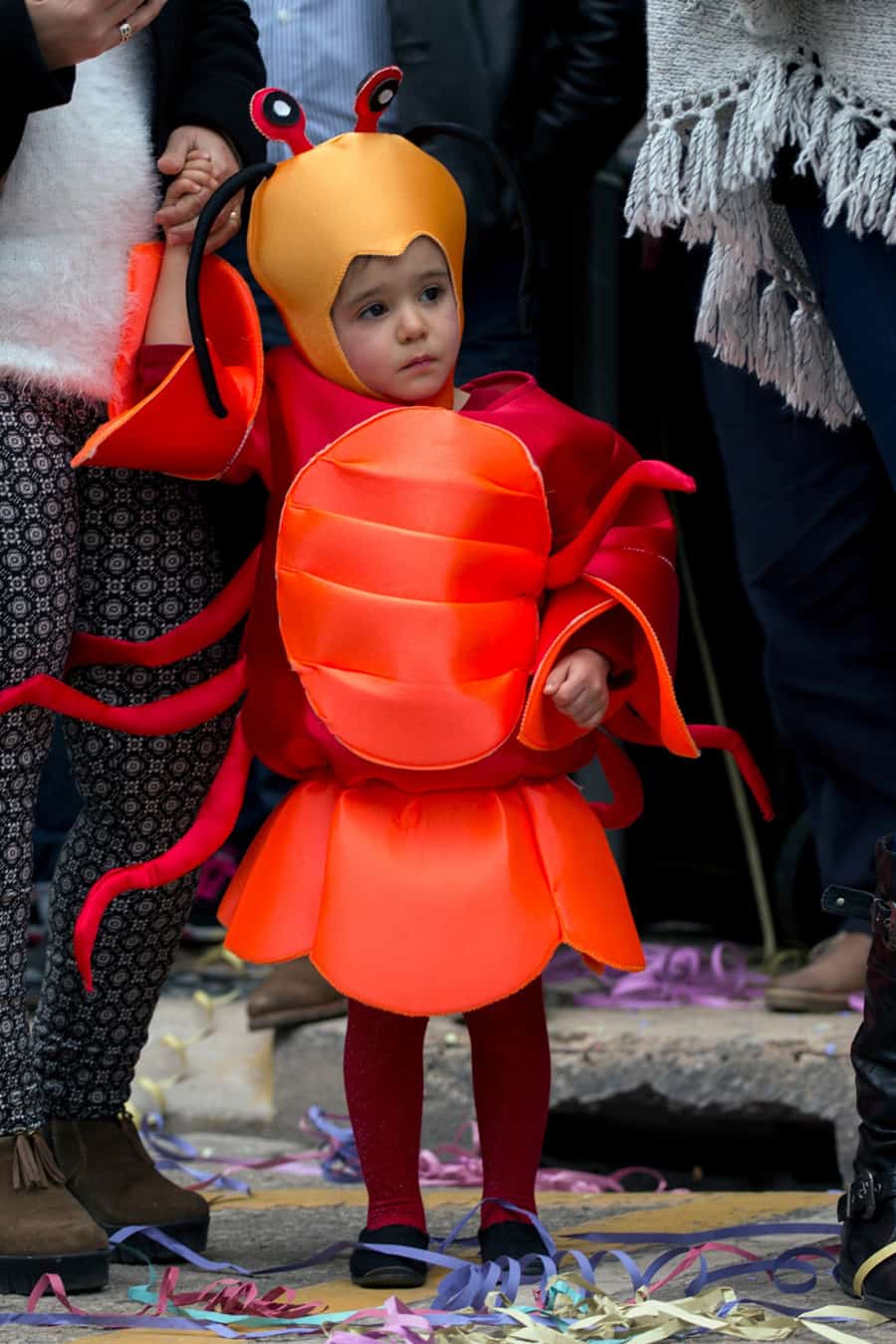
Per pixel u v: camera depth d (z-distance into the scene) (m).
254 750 3.56
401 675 3.30
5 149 3.18
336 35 5.39
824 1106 5.10
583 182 5.45
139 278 3.46
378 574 3.33
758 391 5.23
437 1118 5.30
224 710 3.62
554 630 3.39
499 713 3.33
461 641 3.32
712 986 5.95
